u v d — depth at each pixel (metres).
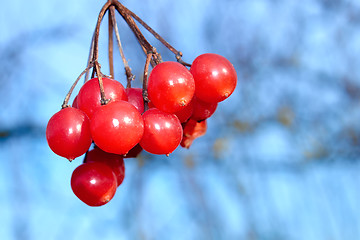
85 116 0.19
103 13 0.20
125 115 0.19
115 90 0.19
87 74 0.21
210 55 0.20
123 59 0.21
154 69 0.19
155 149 0.19
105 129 0.19
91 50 0.21
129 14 0.20
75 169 0.20
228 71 0.19
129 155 0.21
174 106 0.19
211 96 0.19
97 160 0.20
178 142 0.19
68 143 0.19
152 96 0.19
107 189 0.20
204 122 0.21
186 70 0.19
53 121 0.19
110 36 0.21
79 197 0.20
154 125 0.19
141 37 0.20
